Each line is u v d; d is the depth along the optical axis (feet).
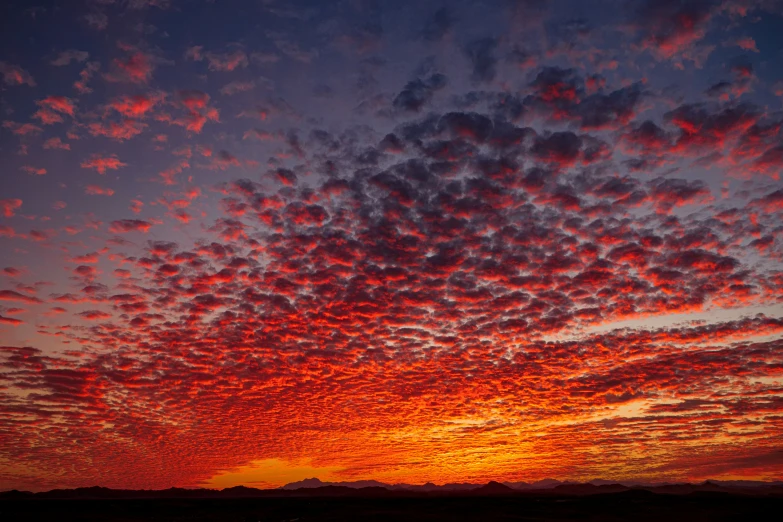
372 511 263.70
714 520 210.79
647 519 217.56
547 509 270.05
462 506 302.45
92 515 254.88
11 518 240.12
